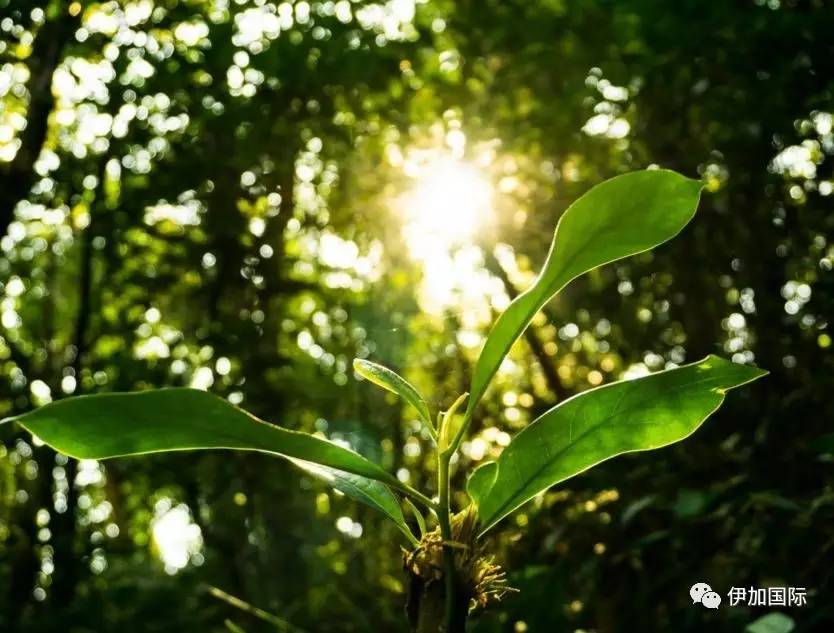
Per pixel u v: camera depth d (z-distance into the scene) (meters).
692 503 2.52
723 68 3.67
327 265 4.64
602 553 2.84
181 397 0.85
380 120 4.32
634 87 4.25
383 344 4.45
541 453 0.96
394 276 4.58
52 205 4.36
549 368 3.63
